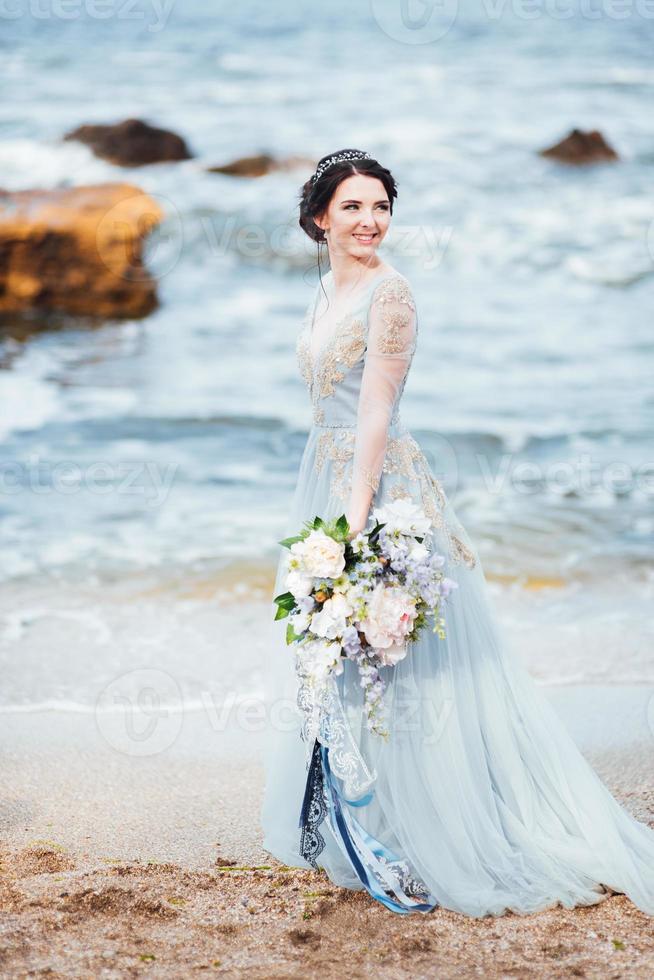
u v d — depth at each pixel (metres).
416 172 24.14
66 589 8.69
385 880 4.24
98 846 4.79
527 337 16.95
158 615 8.12
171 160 24.38
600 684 6.72
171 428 13.23
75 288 17.69
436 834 4.31
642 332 17.12
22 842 4.79
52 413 13.79
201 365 15.88
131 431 13.12
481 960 3.78
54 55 29.95
